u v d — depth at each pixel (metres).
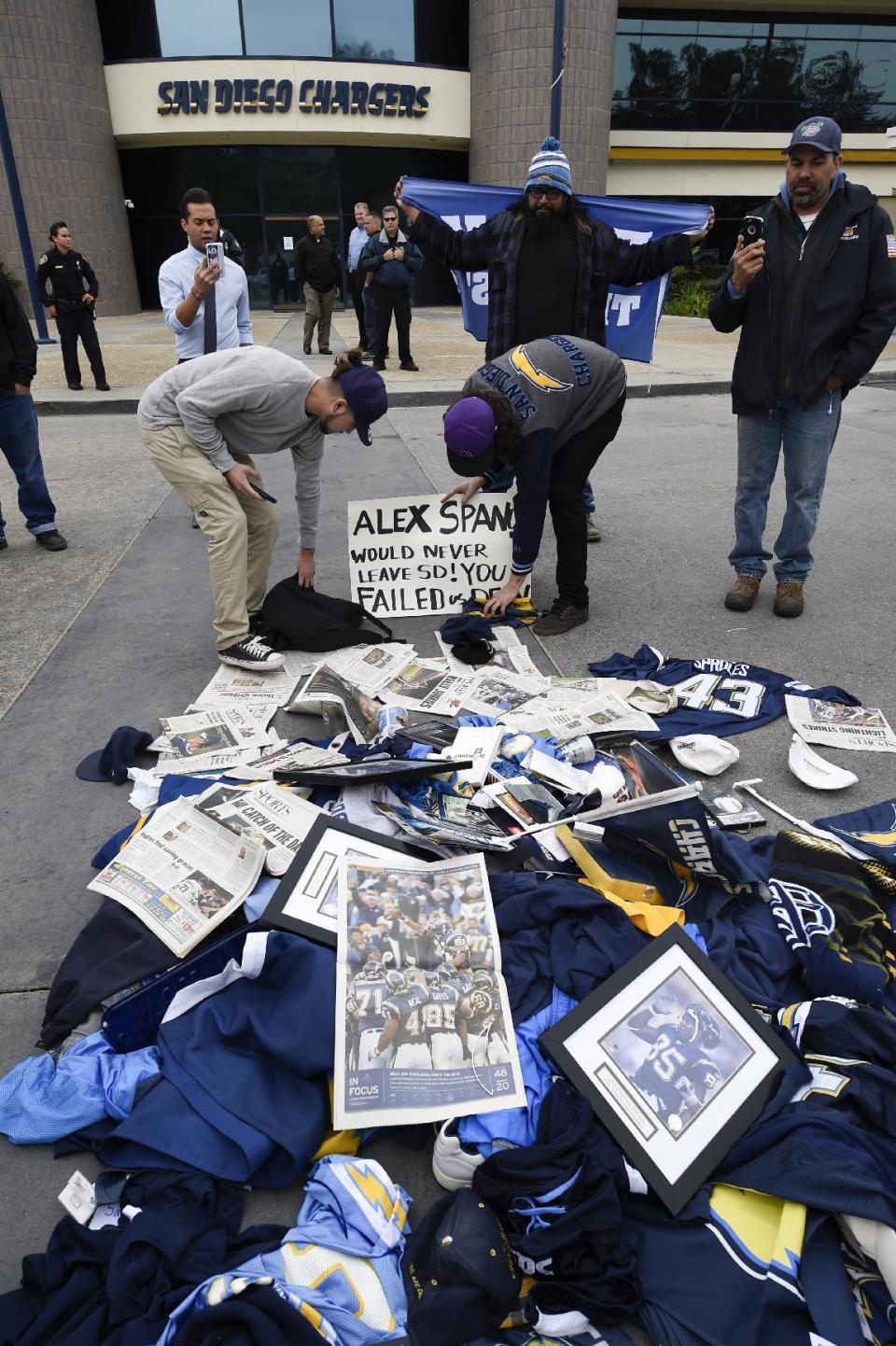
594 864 2.14
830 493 5.91
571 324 4.17
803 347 3.50
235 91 19.02
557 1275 1.41
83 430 8.12
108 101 19.20
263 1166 1.61
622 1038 1.70
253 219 20.73
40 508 4.88
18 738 3.05
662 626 3.90
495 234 4.17
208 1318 1.26
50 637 3.85
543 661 3.58
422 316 19.56
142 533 5.23
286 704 3.21
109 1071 1.73
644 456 7.05
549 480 3.47
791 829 2.52
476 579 4.12
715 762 2.82
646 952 1.82
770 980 1.94
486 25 18.92
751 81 21.77
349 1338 1.33
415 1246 1.44
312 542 3.65
